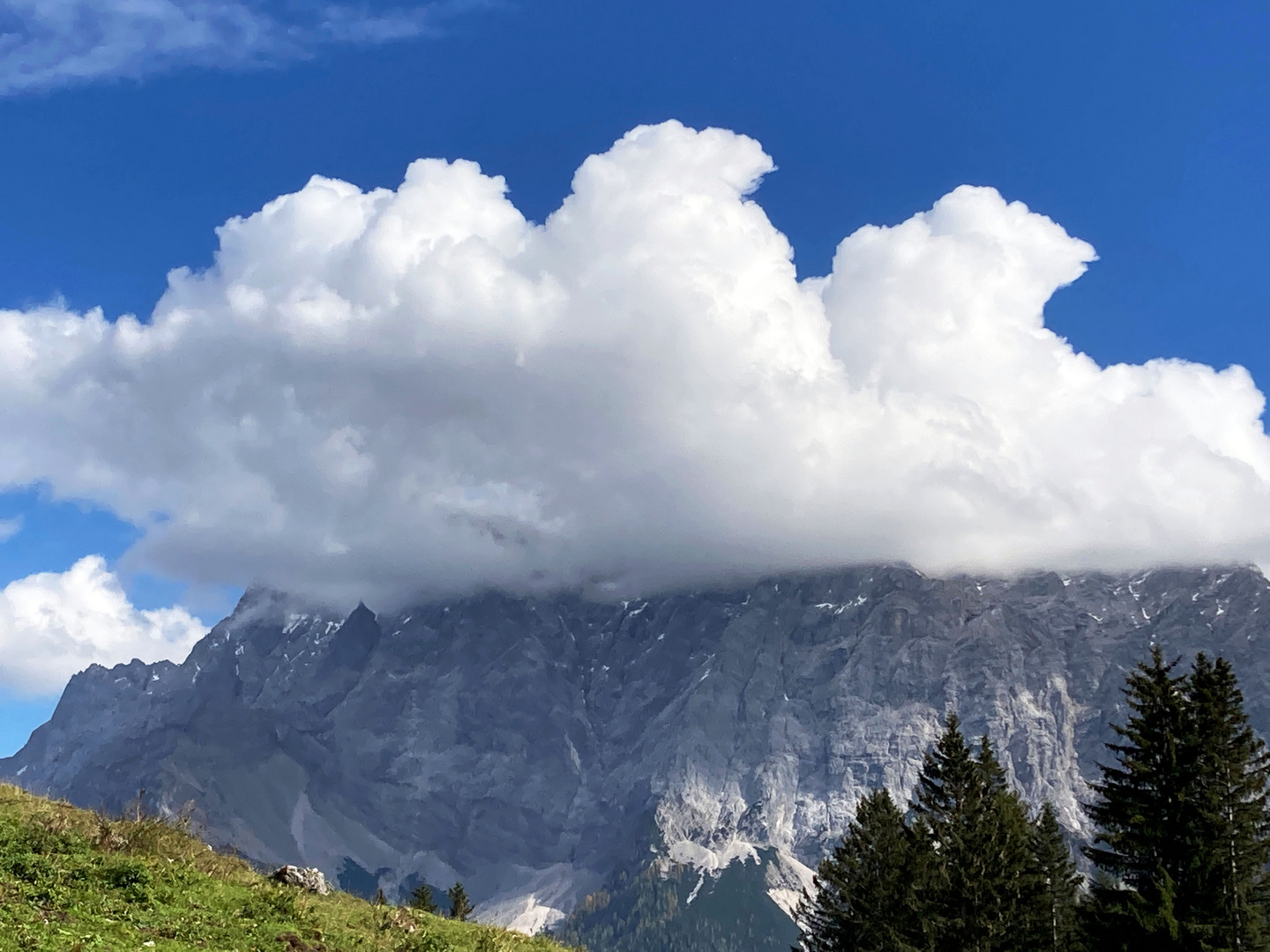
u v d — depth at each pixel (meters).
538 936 55.31
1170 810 75.19
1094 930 75.81
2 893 34.47
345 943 40.72
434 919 51.09
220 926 37.44
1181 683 79.81
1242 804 74.88
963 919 89.56
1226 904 72.75
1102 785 78.62
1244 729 77.94
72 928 32.91
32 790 50.12
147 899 37.66
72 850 40.50
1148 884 75.44
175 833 47.09
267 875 49.16
